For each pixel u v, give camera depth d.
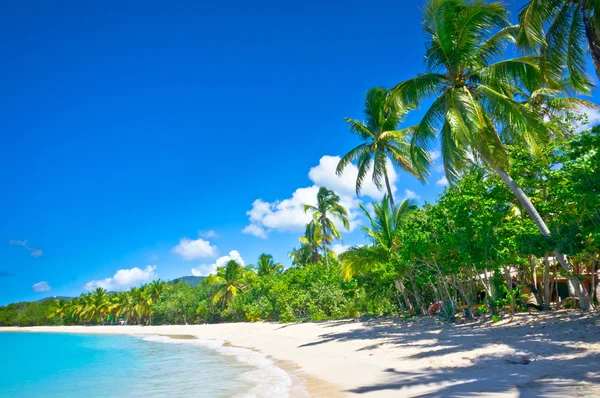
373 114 28.00
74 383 15.36
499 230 16.97
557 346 10.67
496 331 14.94
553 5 14.60
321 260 46.66
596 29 13.82
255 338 28.81
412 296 29.83
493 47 17.92
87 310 97.88
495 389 7.33
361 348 15.91
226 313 56.66
